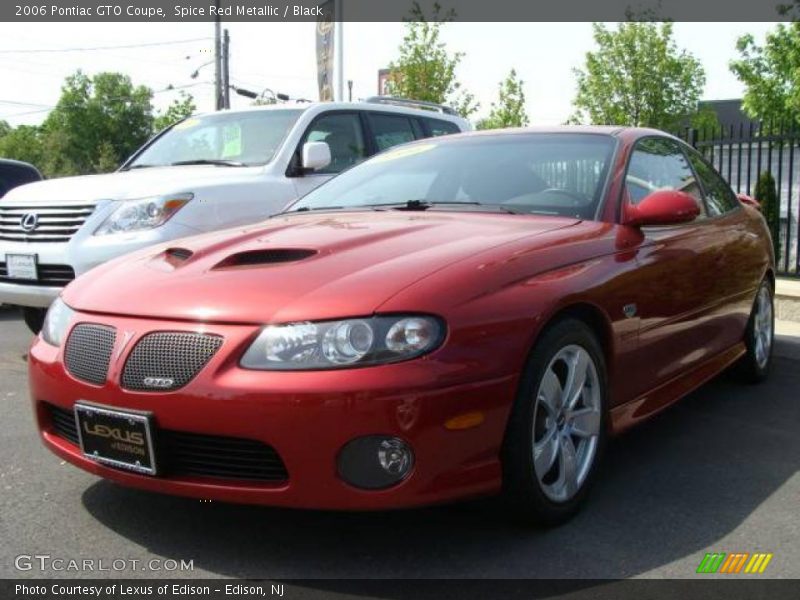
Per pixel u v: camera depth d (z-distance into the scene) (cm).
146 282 325
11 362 625
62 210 592
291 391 272
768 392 550
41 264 588
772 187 1108
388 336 276
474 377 284
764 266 552
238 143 739
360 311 279
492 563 298
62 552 308
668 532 325
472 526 327
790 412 502
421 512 338
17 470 392
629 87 2602
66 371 318
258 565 297
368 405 269
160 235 580
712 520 338
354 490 275
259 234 369
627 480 383
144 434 292
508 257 319
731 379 571
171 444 293
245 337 284
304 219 413
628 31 2603
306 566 296
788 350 668
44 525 331
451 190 428
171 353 292
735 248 497
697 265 434
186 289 309
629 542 316
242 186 647
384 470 276
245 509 344
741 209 554
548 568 294
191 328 293
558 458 329
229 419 279
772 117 1962
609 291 349
